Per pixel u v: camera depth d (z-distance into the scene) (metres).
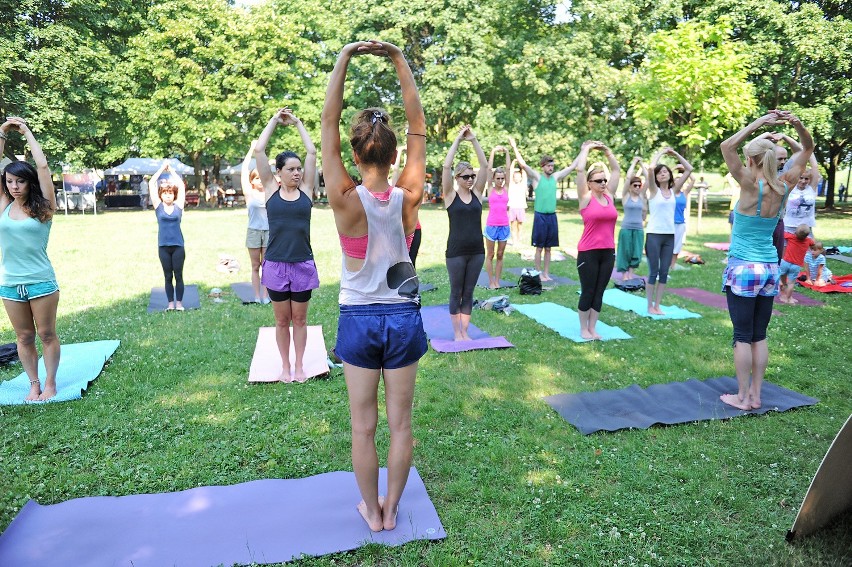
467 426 4.17
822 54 18.11
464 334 6.23
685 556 2.80
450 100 23.70
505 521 3.06
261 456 3.75
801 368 5.32
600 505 3.19
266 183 4.84
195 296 8.36
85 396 4.69
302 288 4.87
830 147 23.83
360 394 2.78
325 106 2.62
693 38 14.19
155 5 25.16
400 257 2.73
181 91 24.25
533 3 23.20
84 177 24.62
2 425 4.17
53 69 20.62
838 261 11.16
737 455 3.72
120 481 3.46
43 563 2.73
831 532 2.94
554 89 22.19
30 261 4.36
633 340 6.25
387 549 2.83
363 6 24.11
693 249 13.12
